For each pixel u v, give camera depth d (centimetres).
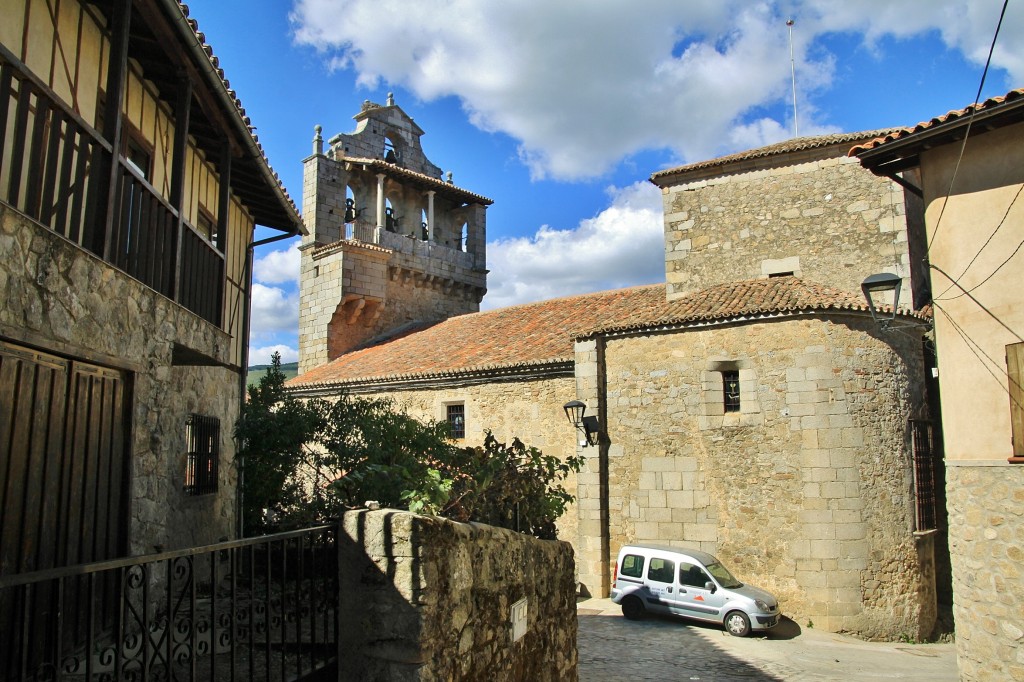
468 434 1641
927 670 978
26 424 456
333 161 2586
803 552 1201
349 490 795
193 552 330
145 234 604
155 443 664
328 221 2542
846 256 1459
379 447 873
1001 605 803
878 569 1186
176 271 652
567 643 633
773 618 1132
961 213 877
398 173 2580
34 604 425
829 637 1147
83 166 491
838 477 1200
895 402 1247
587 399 1425
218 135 794
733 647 1071
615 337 1426
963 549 852
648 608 1227
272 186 973
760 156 1552
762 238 1544
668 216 1653
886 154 942
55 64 571
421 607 371
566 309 1933
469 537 443
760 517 1245
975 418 847
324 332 2403
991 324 835
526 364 1549
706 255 1598
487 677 455
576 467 935
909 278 1389
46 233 445
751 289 1438
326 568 422
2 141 399
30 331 434
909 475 1234
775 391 1259
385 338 2453
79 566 272
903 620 1184
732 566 1260
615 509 1382
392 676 368
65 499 507
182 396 833
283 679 379
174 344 669
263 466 966
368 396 1867
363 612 380
